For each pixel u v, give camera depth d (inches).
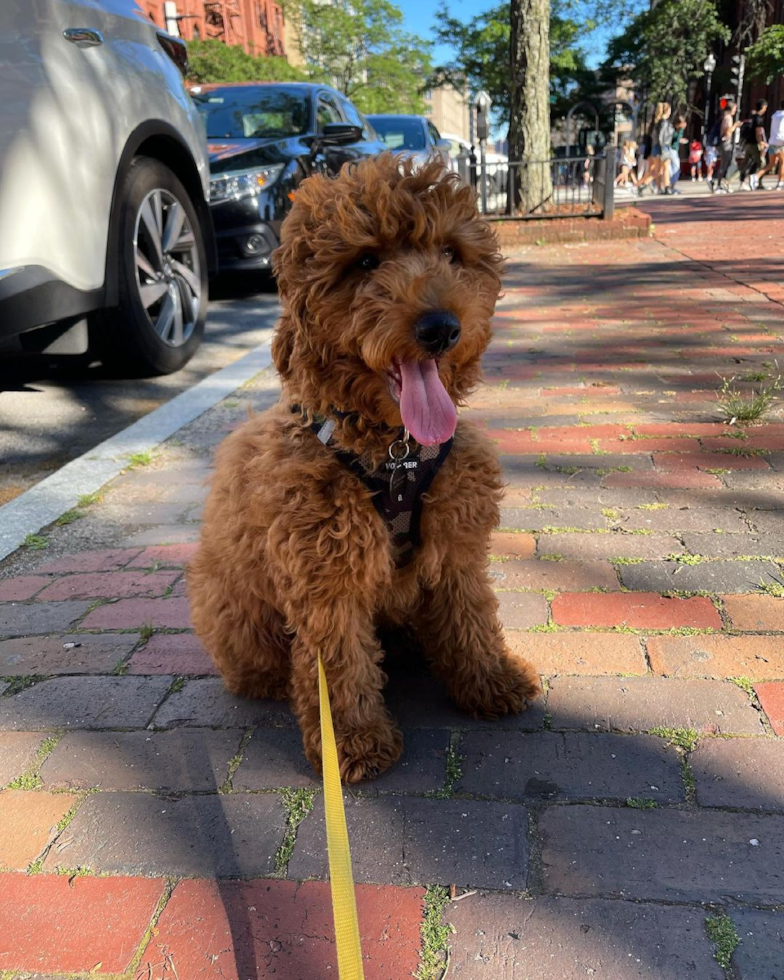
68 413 74.6
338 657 30.3
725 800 27.2
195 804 29.3
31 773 31.4
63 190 63.2
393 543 30.2
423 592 33.4
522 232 163.2
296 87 136.2
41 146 60.8
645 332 88.0
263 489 29.4
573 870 25.0
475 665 32.8
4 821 29.0
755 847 25.3
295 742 32.5
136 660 38.4
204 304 91.6
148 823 28.5
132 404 76.7
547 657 35.6
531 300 109.9
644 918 23.2
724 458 53.8
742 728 30.4
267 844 27.2
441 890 24.7
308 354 28.8
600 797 27.9
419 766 30.4
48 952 23.7
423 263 27.4
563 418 63.6
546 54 180.2
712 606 38.1
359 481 28.3
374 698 31.7
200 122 90.3
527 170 183.5
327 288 28.0
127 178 73.7
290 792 29.6
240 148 118.6
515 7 176.9
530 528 46.7
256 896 25.1
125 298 74.7
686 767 28.8
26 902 25.5
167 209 83.6
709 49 539.2
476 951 22.6
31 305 60.3
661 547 43.6
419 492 29.2
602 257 142.7
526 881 24.8
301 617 29.8
